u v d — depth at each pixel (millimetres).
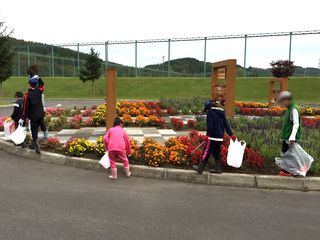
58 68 51906
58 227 4277
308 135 9031
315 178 6094
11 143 9055
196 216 4711
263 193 5797
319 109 19406
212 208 5027
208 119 6301
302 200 5461
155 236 4066
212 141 6250
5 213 4711
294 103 6305
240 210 4965
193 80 43812
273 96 21203
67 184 6113
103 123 12891
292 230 4305
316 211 4980
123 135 6543
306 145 7605
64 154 7812
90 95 41594
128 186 6051
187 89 41188
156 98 37469
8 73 26953
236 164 6465
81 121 13266
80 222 4441
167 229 4270
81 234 4086
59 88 45438
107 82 9969
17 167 7254
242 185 6184
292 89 38219
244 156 7125
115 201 5266
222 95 12719
